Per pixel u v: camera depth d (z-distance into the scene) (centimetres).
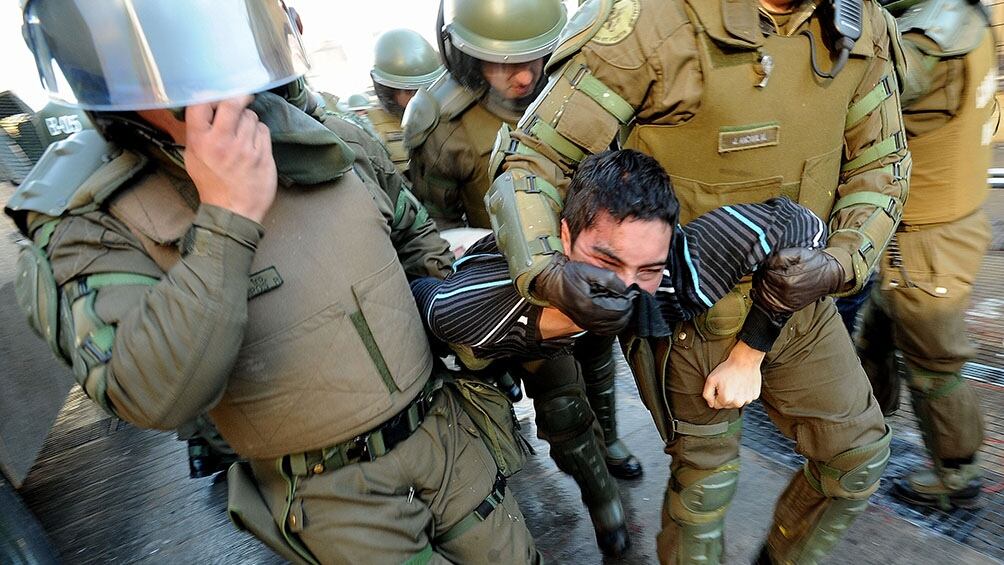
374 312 112
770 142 120
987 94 165
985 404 242
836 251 122
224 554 238
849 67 121
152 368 85
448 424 127
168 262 99
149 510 272
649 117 124
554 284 102
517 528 132
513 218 113
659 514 216
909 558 183
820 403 140
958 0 165
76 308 92
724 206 125
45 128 319
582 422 184
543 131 122
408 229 153
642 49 116
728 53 113
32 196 98
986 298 316
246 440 110
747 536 200
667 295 121
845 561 185
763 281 118
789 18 116
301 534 114
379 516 112
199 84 88
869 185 133
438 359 138
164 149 97
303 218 107
